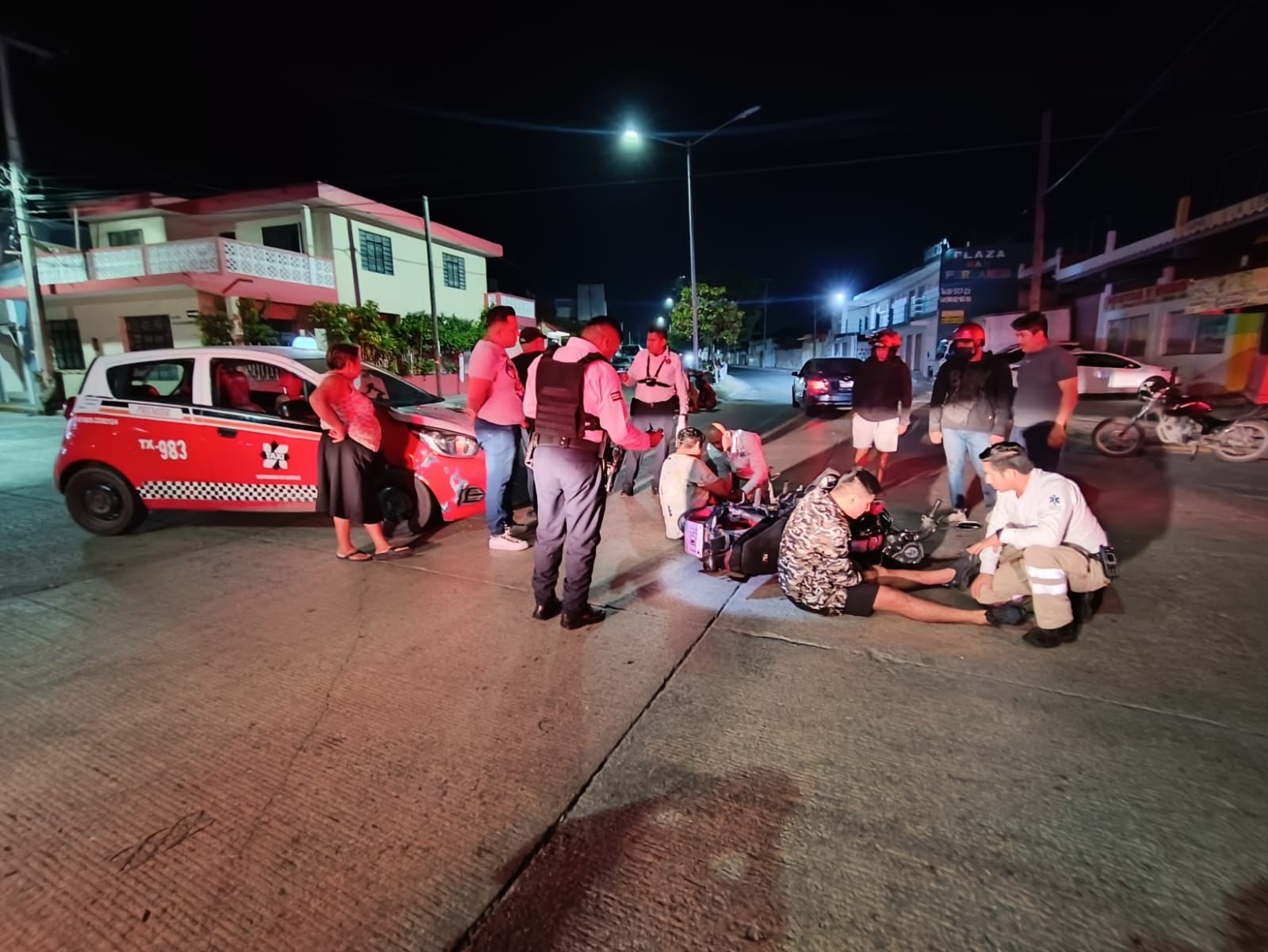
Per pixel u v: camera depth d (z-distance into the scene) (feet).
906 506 20.40
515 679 10.27
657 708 9.36
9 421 50.55
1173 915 5.91
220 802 7.63
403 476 17.71
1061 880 6.30
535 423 11.74
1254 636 11.04
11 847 7.00
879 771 7.89
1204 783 7.55
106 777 8.10
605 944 5.78
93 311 65.16
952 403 17.16
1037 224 51.24
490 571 15.24
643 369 20.99
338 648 11.39
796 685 9.87
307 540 17.92
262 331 58.13
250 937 5.92
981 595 11.94
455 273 86.22
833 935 5.80
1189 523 17.48
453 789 7.79
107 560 16.33
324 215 66.69
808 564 11.91
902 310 110.11
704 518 15.21
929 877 6.38
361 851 6.88
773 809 7.32
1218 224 44.73
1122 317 61.72
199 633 12.05
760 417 48.98
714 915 6.03
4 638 11.93
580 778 7.93
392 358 67.82
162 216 68.74
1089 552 10.92
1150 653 10.55
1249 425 26.20
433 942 5.84
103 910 6.22
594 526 11.68
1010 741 8.39
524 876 6.53
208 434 17.66
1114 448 27.94
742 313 116.98
